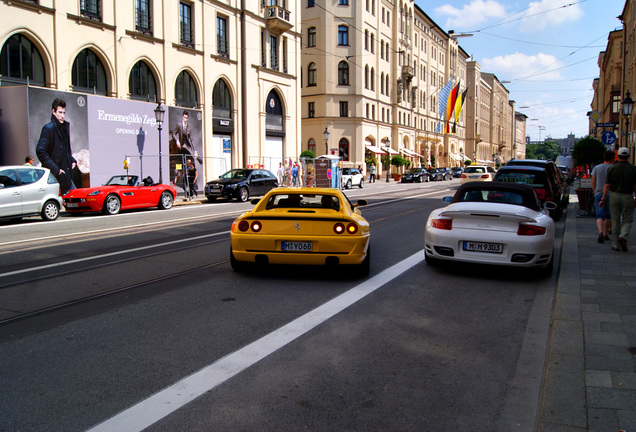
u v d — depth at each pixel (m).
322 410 3.42
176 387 3.73
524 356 4.45
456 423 3.29
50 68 20.17
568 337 4.53
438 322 5.37
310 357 4.34
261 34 32.97
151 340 4.70
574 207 18.47
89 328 5.02
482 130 106.12
